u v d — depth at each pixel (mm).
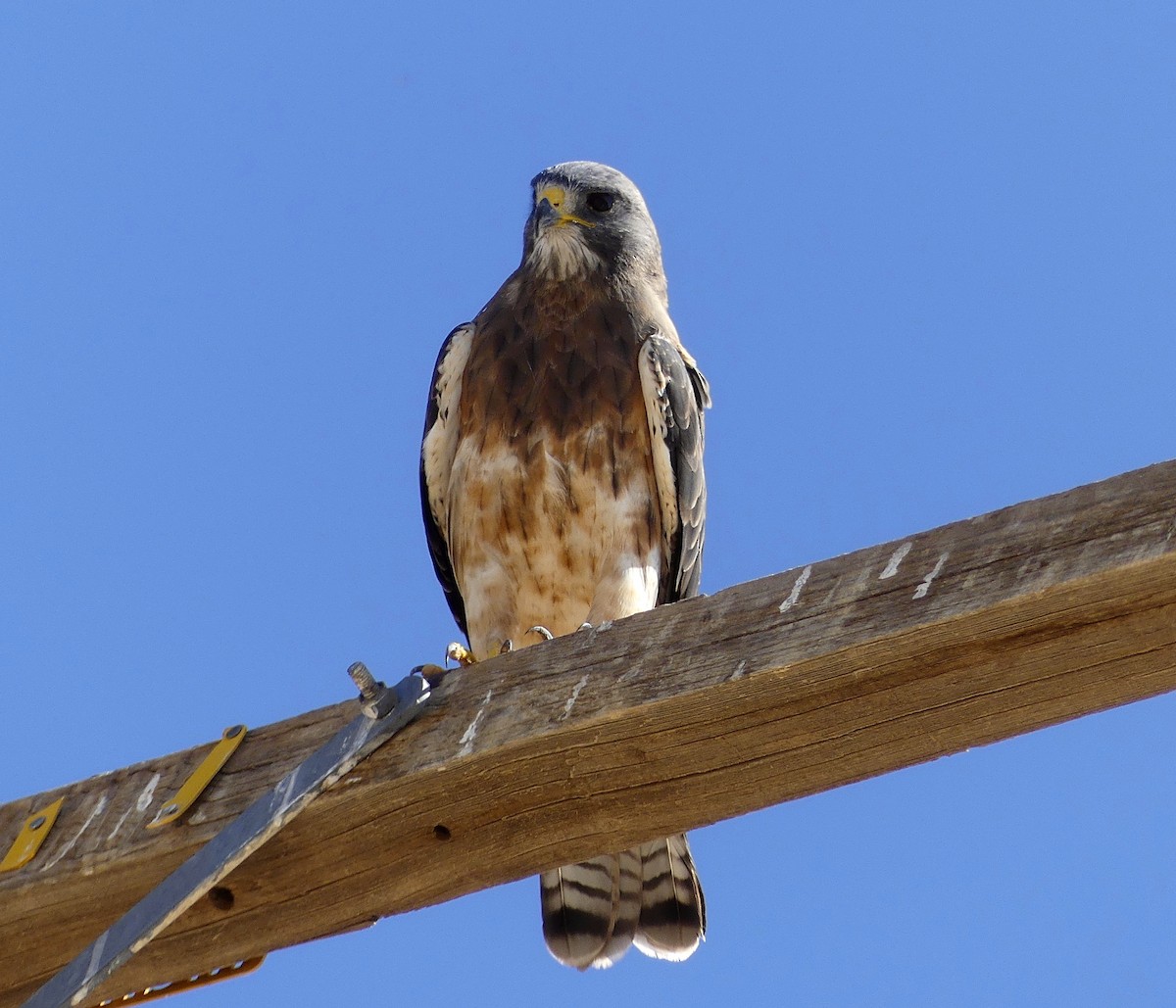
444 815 7492
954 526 6922
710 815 7406
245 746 7898
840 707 6973
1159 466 6582
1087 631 6570
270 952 8008
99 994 8125
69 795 8141
